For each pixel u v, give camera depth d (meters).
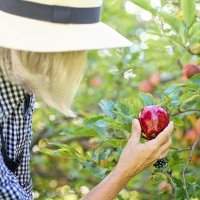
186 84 2.50
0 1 2.12
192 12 2.65
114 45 2.13
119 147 2.56
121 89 4.01
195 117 3.08
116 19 4.56
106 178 2.24
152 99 2.52
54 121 4.13
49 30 2.09
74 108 4.43
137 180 3.40
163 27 2.74
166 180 2.61
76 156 2.64
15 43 2.04
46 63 2.08
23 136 2.21
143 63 3.54
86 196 2.23
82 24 2.13
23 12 2.10
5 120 2.17
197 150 3.05
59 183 4.10
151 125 2.26
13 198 2.13
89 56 4.52
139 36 4.02
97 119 2.52
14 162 2.22
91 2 2.14
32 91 2.14
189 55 2.98
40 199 3.92
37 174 4.23
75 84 2.13
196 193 2.58
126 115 2.48
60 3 2.09
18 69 2.07
